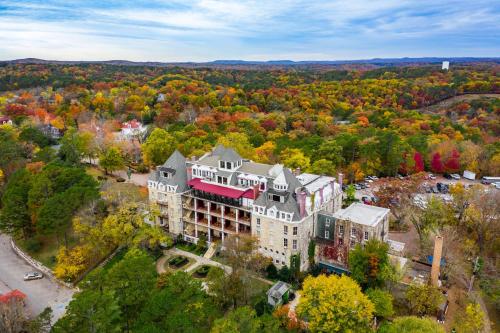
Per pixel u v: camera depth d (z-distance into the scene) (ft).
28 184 347.97
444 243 287.28
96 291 200.75
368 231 266.16
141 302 208.03
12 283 284.82
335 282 205.57
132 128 596.70
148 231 298.76
